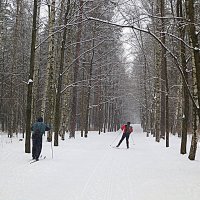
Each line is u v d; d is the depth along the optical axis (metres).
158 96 28.38
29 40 34.00
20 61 35.66
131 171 11.88
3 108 43.69
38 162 13.20
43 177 10.28
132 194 8.36
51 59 22.45
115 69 41.59
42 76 36.12
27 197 7.82
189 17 9.77
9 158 13.90
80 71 38.03
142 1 23.39
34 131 13.81
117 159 15.39
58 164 12.98
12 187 8.77
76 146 21.12
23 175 10.45
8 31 33.47
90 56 35.34
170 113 45.44
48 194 8.16
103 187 9.12
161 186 9.33
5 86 39.12
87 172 11.45
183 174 11.27
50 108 22.59
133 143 26.61
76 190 8.68
